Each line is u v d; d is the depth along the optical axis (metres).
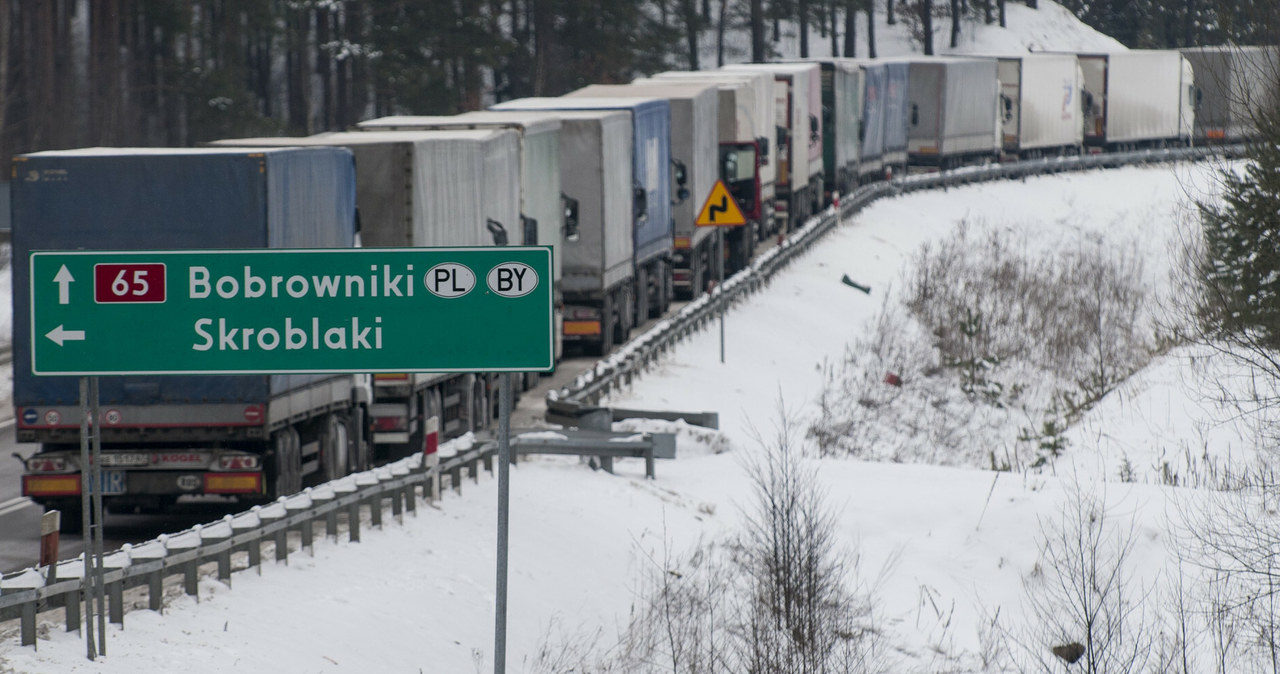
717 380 122.06
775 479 77.06
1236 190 78.81
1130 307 163.25
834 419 112.12
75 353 36.50
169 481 67.19
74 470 66.88
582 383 101.50
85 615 46.38
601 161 121.81
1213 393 100.62
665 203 149.62
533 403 105.31
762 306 156.12
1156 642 62.84
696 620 60.66
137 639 45.69
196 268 36.22
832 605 64.06
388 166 81.94
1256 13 76.19
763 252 193.75
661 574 67.56
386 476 64.88
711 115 166.25
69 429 66.62
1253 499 76.62
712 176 167.88
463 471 78.00
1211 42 78.81
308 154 71.75
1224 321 81.50
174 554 50.28
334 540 61.56
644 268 141.38
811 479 79.81
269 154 66.50
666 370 121.69
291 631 49.88
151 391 66.31
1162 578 69.38
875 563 73.50
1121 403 111.81
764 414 113.94
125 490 67.19
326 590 55.12
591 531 70.69
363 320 35.88
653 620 61.97
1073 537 73.56
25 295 66.12
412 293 35.78
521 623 57.84
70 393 66.50
